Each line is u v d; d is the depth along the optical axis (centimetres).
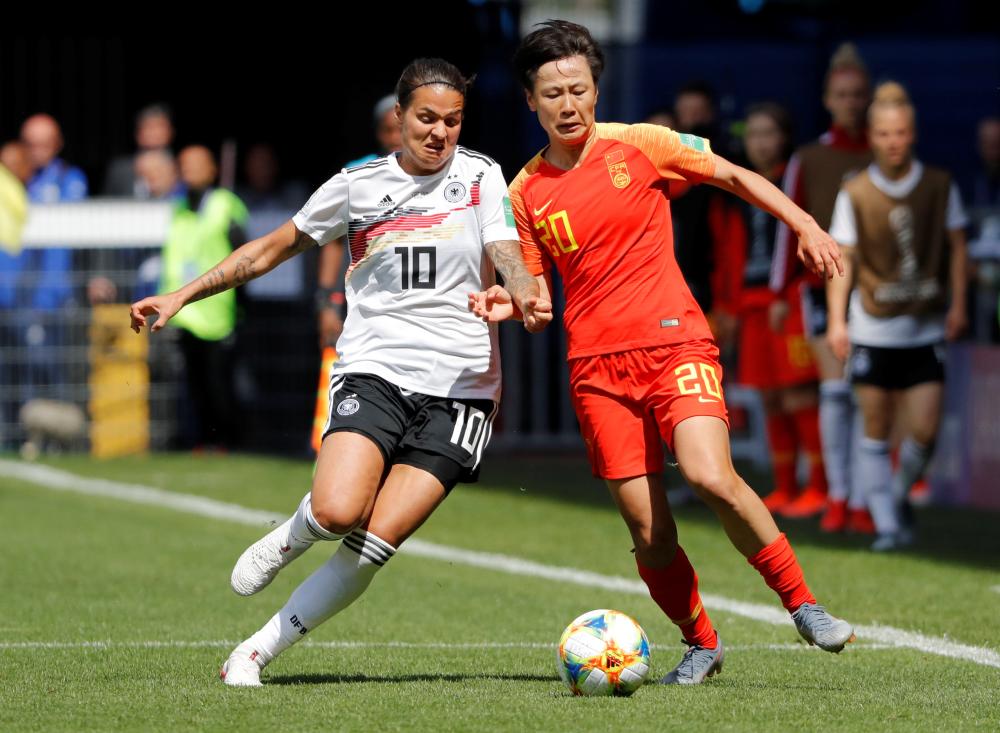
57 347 5144
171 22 6062
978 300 4478
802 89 5612
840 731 1650
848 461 3688
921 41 5716
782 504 4053
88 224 5041
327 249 3491
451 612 2609
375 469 1872
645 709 1747
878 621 2517
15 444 5203
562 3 6906
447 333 1927
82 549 3328
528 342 5309
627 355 1952
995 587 2870
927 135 5703
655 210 1981
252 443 5244
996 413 4194
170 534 3566
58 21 5969
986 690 1922
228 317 4997
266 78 6156
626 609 2658
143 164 5181
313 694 1842
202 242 4922
